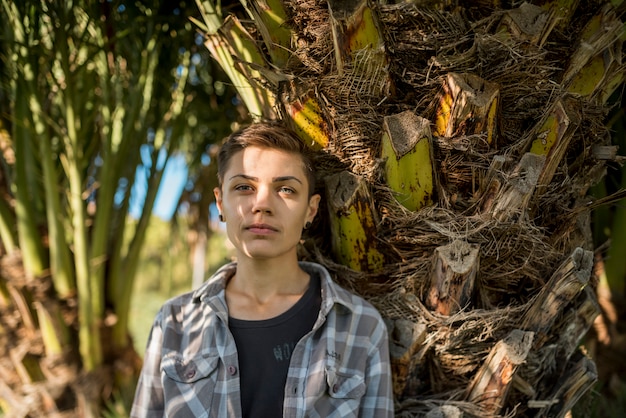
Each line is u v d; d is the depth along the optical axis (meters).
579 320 1.40
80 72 2.59
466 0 1.34
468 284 1.28
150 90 2.76
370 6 1.26
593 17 1.33
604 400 2.01
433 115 1.31
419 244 1.33
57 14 2.20
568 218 1.35
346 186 1.33
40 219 2.65
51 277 2.59
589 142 1.39
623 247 2.07
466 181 1.31
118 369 2.69
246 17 1.80
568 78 1.32
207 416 1.22
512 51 1.26
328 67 1.34
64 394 2.56
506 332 1.34
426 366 1.39
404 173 1.29
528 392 1.36
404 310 1.34
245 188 1.26
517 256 1.31
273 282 1.30
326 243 1.47
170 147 2.86
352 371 1.28
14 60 2.34
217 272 1.38
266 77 1.37
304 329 1.28
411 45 1.30
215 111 2.93
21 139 2.53
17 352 2.53
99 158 2.91
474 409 1.31
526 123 1.35
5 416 2.55
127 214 2.84
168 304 1.35
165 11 2.49
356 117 1.33
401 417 1.36
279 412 1.22
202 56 2.72
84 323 2.57
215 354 1.26
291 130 1.37
